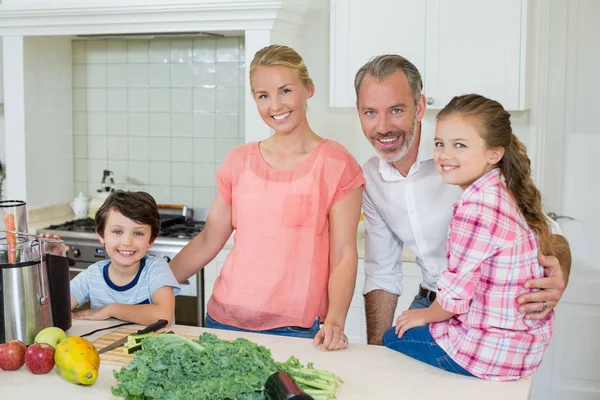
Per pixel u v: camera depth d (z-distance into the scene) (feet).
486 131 5.96
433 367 6.16
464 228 5.82
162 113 14.75
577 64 12.52
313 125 13.64
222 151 14.49
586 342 12.46
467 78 11.73
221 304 7.48
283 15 12.03
